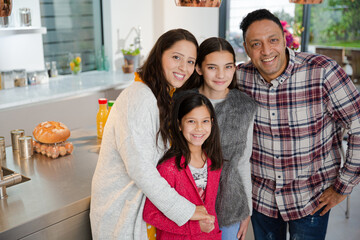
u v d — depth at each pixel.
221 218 1.64
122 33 4.27
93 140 2.13
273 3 4.85
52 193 1.49
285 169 1.72
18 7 3.36
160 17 4.54
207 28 5.08
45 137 1.82
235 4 5.16
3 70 3.46
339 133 1.75
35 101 3.12
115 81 3.78
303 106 1.63
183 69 1.39
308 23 4.68
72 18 4.02
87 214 1.48
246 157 1.68
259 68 1.62
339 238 2.66
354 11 4.27
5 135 2.96
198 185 1.52
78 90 3.40
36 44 3.66
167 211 1.32
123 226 1.36
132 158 1.28
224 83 1.60
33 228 1.31
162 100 1.38
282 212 1.77
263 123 1.71
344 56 4.46
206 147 1.55
